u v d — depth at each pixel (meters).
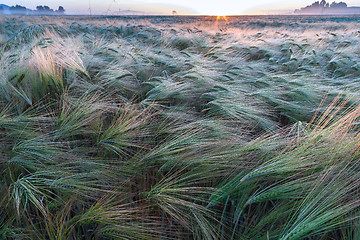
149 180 1.74
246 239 1.33
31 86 2.53
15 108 2.28
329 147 1.52
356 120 1.96
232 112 2.19
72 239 1.31
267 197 1.33
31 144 1.58
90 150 1.91
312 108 2.60
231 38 7.92
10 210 1.45
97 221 1.24
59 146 1.73
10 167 1.64
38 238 1.24
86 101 2.18
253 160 1.65
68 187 1.39
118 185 1.62
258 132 2.31
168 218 1.52
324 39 8.04
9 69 2.57
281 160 1.37
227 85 2.80
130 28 10.29
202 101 2.87
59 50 3.28
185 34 8.81
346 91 2.64
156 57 4.23
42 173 1.40
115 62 3.88
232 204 1.51
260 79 3.16
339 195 1.26
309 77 3.49
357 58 5.09
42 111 2.29
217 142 1.67
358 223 1.25
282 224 1.39
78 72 2.85
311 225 1.05
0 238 1.25
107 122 2.38
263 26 21.38
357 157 1.51
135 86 3.04
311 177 1.39
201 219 1.35
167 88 2.60
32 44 3.55
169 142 1.69
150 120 2.19
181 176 1.58
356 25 18.92
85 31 10.61
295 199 1.41
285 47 6.34
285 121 2.76
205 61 4.14
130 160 1.73
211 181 1.69
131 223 1.30
